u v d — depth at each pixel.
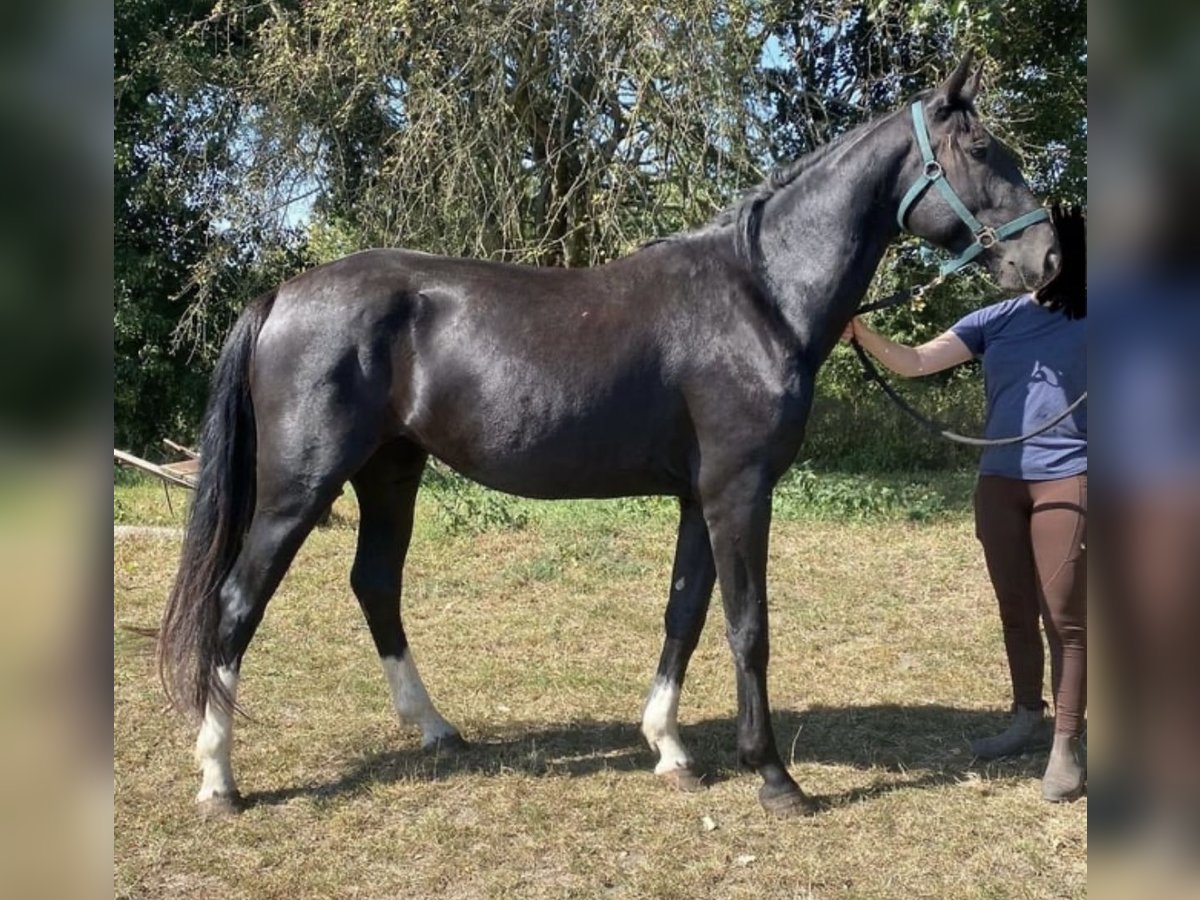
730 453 3.01
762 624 3.08
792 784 3.15
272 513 3.09
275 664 4.52
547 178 9.18
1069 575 3.15
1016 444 3.30
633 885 2.71
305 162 9.41
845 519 8.01
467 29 8.20
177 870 2.78
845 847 2.92
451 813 3.13
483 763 3.50
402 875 2.77
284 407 3.05
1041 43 10.08
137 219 12.68
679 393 3.06
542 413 3.04
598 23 8.11
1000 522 3.44
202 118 11.21
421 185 8.70
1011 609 3.51
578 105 8.82
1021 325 3.34
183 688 3.04
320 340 3.05
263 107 9.77
